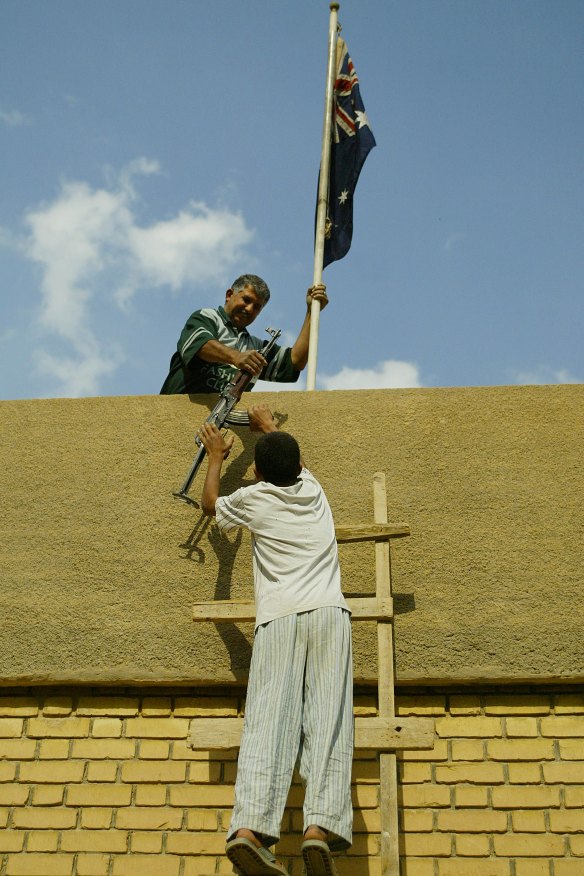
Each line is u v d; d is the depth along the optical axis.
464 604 4.69
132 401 5.49
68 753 4.55
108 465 5.29
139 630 4.75
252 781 3.58
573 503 4.96
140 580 4.90
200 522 5.05
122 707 4.64
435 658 4.55
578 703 4.48
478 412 5.28
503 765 4.37
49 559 4.99
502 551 4.83
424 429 5.25
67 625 4.79
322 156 7.91
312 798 3.57
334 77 8.28
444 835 4.22
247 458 5.29
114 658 4.68
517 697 4.52
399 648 4.58
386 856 3.88
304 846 3.43
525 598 4.68
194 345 5.61
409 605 4.70
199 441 5.15
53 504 5.17
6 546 5.05
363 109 8.26
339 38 8.49
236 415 5.25
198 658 4.65
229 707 4.60
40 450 5.36
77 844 4.32
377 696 4.58
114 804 4.41
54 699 4.69
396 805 3.98
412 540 4.89
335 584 4.09
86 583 4.91
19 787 4.48
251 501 4.34
